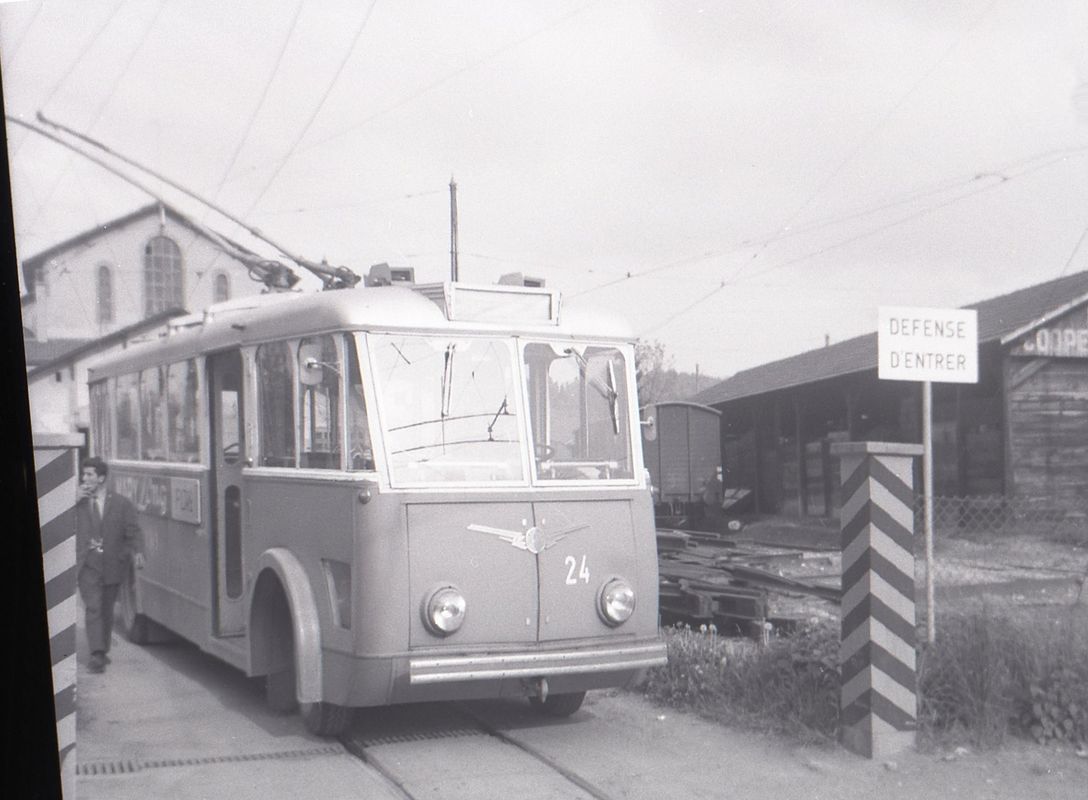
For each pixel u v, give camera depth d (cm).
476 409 716
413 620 670
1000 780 627
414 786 624
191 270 3503
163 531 1030
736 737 724
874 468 672
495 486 704
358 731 755
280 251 1160
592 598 721
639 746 707
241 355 838
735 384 3772
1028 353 2223
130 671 981
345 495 691
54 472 515
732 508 3412
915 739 681
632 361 780
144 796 607
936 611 951
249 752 702
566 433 743
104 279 3409
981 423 2359
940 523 2180
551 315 755
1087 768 646
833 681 725
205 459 912
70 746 512
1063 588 1246
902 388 2658
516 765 669
